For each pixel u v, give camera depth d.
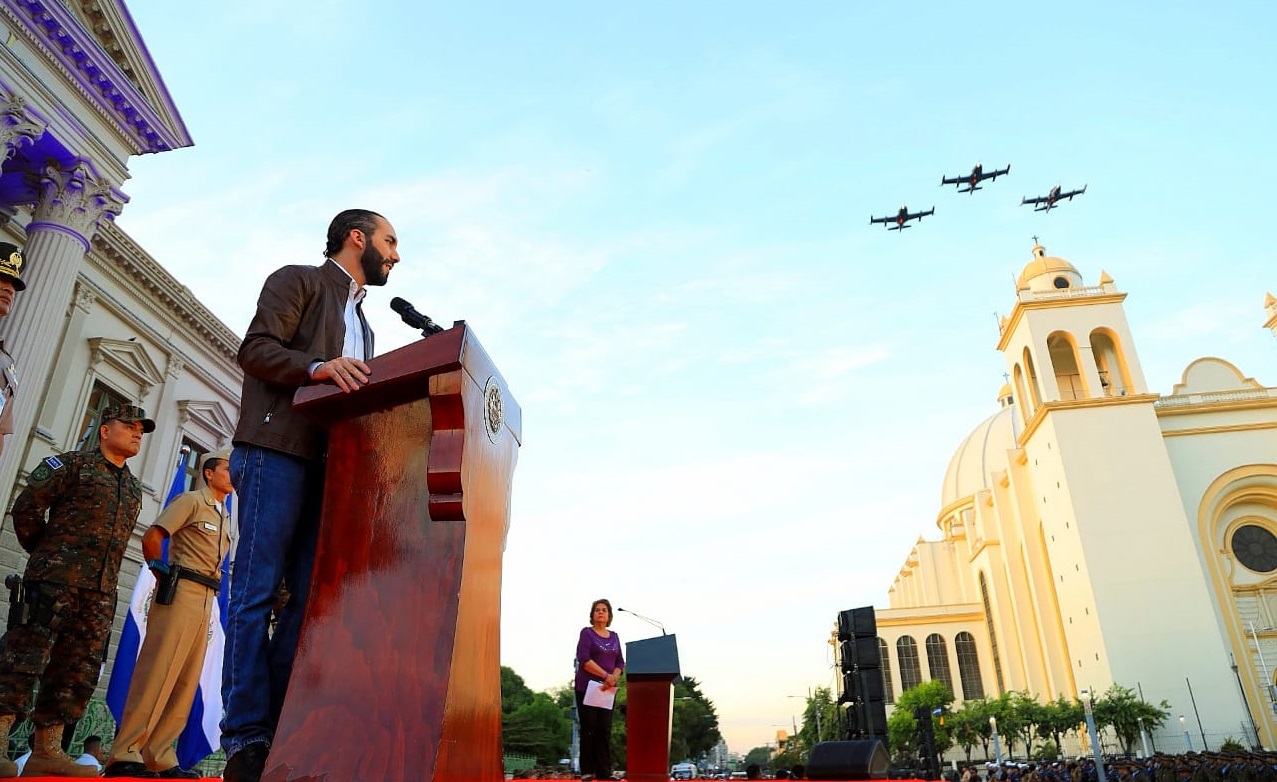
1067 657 45.06
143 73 14.41
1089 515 41.34
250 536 2.07
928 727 18.12
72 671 3.48
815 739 66.00
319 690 1.57
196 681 4.83
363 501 1.76
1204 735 35.88
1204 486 42.19
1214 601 39.47
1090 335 47.00
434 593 1.59
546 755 50.03
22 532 3.49
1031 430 46.56
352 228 2.63
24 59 12.34
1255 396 44.16
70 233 13.01
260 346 2.14
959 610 60.94
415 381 1.77
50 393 14.84
